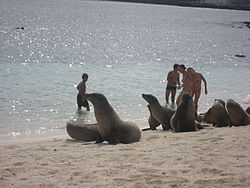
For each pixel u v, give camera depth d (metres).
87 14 146.25
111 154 8.75
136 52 48.12
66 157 8.70
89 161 8.16
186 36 82.31
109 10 189.88
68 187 6.25
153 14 175.25
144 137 11.80
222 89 24.91
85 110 17.73
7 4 179.38
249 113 14.74
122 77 27.73
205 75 31.69
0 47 46.22
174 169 7.09
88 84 24.38
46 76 26.91
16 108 17.53
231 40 77.94
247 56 50.12
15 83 23.67
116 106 18.80
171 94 20.36
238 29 114.25
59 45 53.31
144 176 6.70
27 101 19.02
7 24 86.31
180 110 12.77
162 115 13.80
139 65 35.62
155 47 56.59
